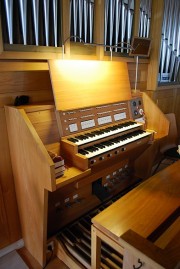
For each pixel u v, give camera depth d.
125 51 2.38
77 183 1.86
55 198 1.79
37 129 1.49
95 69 1.90
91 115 1.84
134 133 2.01
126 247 0.89
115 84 2.07
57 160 1.38
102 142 1.75
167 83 3.12
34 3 1.46
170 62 3.02
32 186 1.47
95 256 1.29
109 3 1.97
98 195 2.07
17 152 1.53
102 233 1.16
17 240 1.86
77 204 2.02
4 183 1.67
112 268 1.56
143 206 1.26
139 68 2.66
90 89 1.83
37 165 1.35
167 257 0.81
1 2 1.33
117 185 2.40
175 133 2.96
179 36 2.95
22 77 1.59
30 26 1.52
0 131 1.56
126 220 1.15
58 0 1.60
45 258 1.67
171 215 1.20
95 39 2.01
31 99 1.68
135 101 2.29
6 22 1.39
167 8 2.56
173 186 1.45
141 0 2.32
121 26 2.20
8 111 1.49
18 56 1.49
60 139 1.62
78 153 1.55
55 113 1.60
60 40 1.72
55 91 1.59
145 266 0.87
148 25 2.58
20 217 1.80
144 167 2.64
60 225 1.89
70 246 1.70
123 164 2.41
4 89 1.51
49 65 1.58
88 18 1.88
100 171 2.11
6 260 1.73
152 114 2.36
